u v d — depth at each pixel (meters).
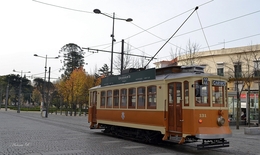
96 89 17.62
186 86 10.78
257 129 18.12
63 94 50.97
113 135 16.14
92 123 17.86
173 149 11.26
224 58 35.69
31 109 69.75
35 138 13.68
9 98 91.94
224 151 11.07
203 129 10.18
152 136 12.52
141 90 13.12
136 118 13.27
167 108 11.58
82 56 70.12
